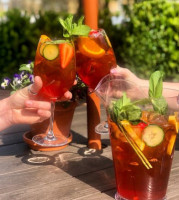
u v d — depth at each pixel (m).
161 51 2.19
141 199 0.46
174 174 0.56
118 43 2.38
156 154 0.45
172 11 2.13
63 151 0.65
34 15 2.40
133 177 0.46
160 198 0.47
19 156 0.63
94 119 0.66
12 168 0.58
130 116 0.44
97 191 0.51
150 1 2.21
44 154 0.64
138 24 2.25
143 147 0.44
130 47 2.31
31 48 2.30
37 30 2.29
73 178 0.55
